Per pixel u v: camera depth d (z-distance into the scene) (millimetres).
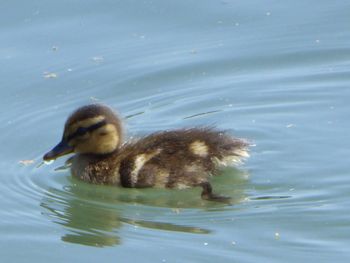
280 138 16156
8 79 18312
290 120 16719
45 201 15055
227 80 18188
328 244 13289
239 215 14148
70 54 18984
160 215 14438
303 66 18531
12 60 18797
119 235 13898
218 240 13516
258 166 15430
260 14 19984
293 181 14961
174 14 20031
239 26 19688
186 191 15031
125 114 17312
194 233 13766
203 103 17516
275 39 19281
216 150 15438
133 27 19719
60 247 13711
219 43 19234
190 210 14492
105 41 19344
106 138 15672
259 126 16609
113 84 18219
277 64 18656
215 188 15016
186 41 19328
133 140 15922
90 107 15883
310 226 13734
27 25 19719
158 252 13312
